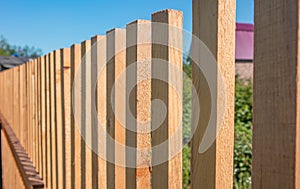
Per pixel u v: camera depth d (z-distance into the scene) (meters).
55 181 2.08
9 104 4.78
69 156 1.84
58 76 2.04
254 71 0.66
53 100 2.15
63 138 1.90
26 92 3.30
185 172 3.48
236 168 3.65
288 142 0.60
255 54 0.66
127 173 1.20
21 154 3.20
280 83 0.62
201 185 0.83
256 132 0.66
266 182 0.64
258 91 0.65
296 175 0.59
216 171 0.79
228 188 0.78
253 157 0.66
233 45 0.77
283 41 0.61
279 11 0.62
